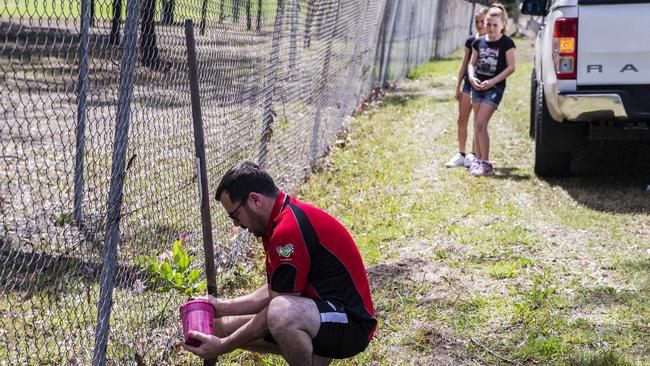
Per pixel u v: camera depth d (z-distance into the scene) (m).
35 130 7.58
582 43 7.24
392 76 17.03
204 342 3.62
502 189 7.96
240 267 5.64
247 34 5.82
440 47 27.36
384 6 14.69
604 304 5.14
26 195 6.32
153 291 4.48
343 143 10.09
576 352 4.51
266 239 3.71
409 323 4.92
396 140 10.55
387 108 13.38
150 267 4.07
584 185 8.06
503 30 8.59
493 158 9.45
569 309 5.08
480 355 4.54
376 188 8.07
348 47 10.80
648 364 4.32
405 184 8.26
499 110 12.93
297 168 8.00
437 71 20.83
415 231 6.68
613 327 4.80
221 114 5.30
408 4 18.69
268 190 3.64
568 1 7.26
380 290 5.42
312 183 8.14
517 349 4.58
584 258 5.95
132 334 4.12
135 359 4.05
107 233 3.65
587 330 4.78
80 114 4.13
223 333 3.89
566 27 7.26
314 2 7.95
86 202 4.66
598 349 4.53
